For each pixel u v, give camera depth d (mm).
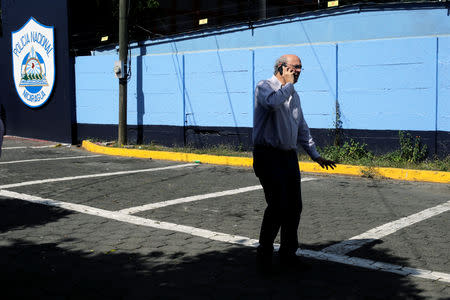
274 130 3951
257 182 8523
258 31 11734
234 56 11969
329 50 10594
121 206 6613
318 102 10852
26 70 16172
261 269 4094
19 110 16656
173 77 13109
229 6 16969
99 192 7570
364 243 4934
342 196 7293
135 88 13906
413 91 9758
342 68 10484
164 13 16438
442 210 6359
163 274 4082
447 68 9406
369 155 10156
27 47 16031
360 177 8977
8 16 16578
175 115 13172
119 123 13531
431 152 9656
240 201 6953
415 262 4352
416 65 9688
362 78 10273
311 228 5523
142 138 13906
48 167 10281
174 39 13266
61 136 15414
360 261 4387
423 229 5453
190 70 12766
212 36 12555
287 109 3967
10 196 7246
